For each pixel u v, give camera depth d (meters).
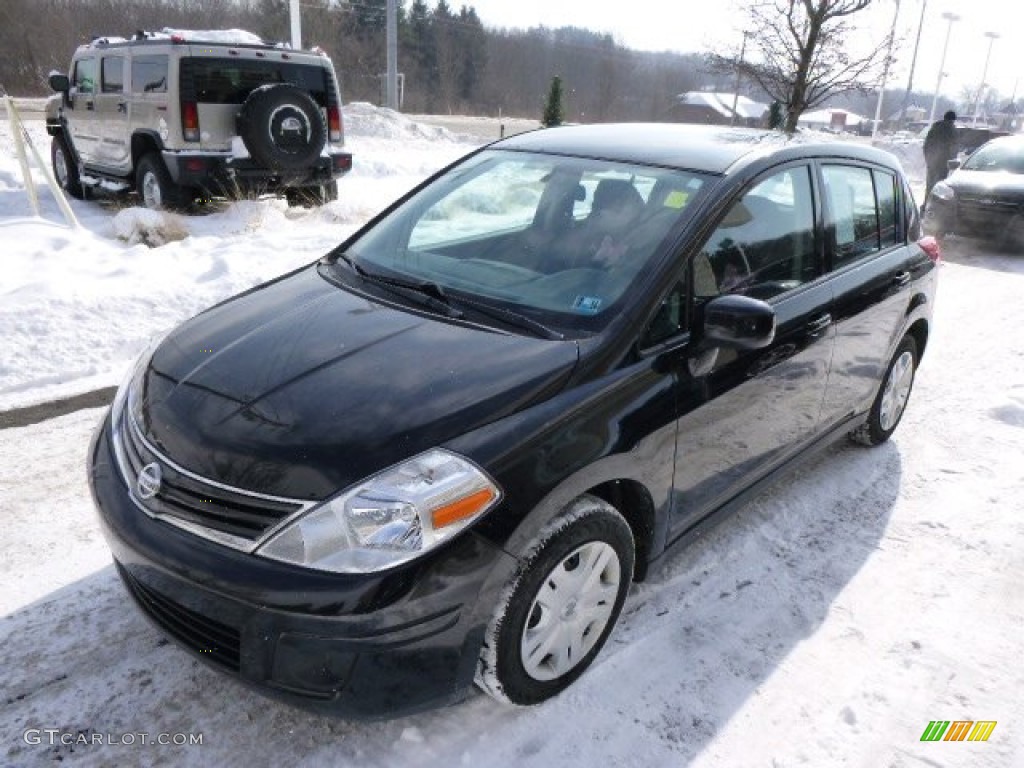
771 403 3.22
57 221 8.90
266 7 62.12
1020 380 5.82
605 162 3.34
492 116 70.69
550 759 2.38
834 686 2.75
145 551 2.19
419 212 3.57
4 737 2.33
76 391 4.45
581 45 87.44
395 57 24.72
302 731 2.42
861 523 3.78
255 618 2.05
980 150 11.90
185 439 2.26
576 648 2.59
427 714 2.50
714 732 2.52
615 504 2.68
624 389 2.53
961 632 3.06
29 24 49.00
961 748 2.53
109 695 2.51
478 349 2.55
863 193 3.99
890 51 12.18
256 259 6.83
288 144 8.97
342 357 2.52
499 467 2.19
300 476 2.09
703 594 3.17
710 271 2.91
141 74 8.94
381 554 2.04
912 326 4.48
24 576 3.04
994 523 3.85
